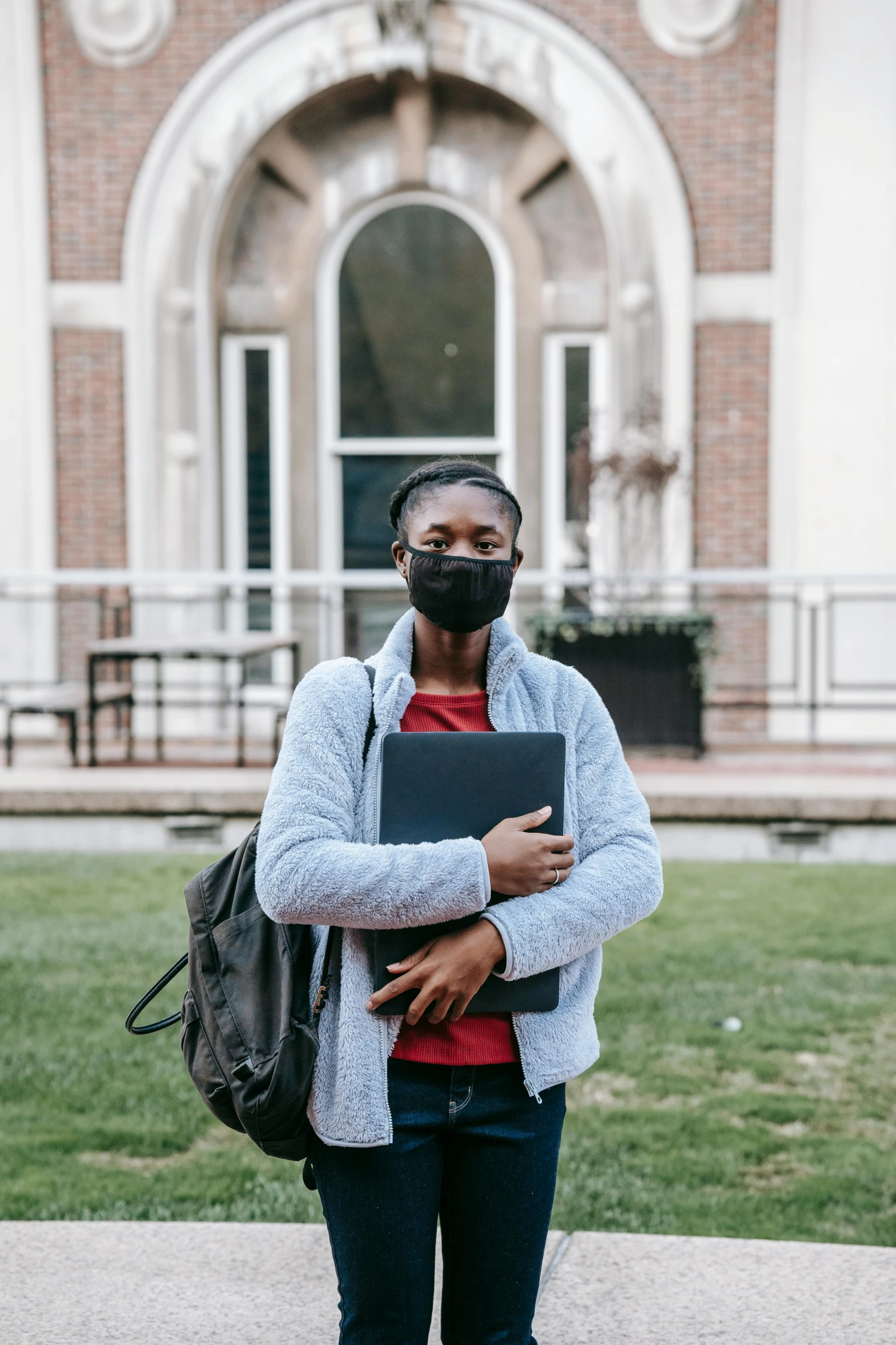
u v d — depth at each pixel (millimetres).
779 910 6117
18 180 9781
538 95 9656
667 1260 2986
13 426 9867
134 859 7082
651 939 5688
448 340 10125
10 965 5285
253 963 1892
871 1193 3441
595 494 9422
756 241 9570
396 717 1909
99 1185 3506
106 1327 2709
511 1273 1862
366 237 10133
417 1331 1818
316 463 10164
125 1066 4355
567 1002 1917
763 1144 3748
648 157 9586
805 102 9438
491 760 1852
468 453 10156
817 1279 2887
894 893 6383
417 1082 1833
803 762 8438
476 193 9945
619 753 2043
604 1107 4039
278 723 8258
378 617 9805
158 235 9789
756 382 9617
